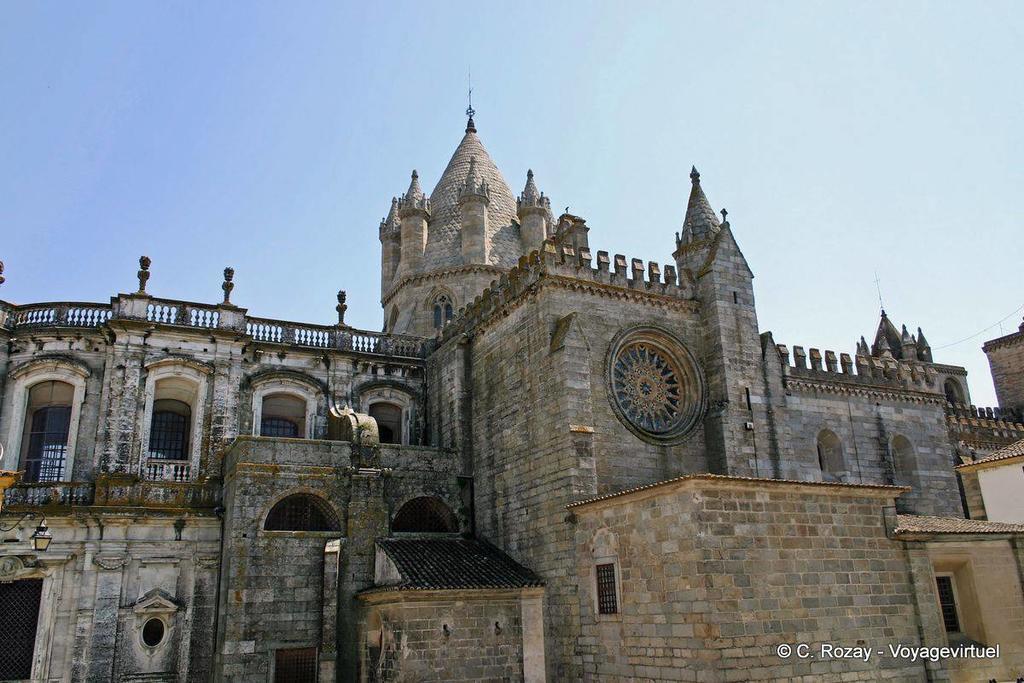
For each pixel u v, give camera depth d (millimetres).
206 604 39312
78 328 42906
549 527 35250
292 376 46312
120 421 41500
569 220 44562
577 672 32219
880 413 47156
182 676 38031
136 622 38125
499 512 39625
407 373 49719
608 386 37781
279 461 38125
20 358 42531
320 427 46281
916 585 30656
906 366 49500
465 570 35188
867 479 45188
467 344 44906
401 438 48844
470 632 32688
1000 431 59031
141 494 40250
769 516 28281
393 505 40406
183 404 45656
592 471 34750
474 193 60594
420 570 34406
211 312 45438
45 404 43125
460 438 43312
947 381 74250
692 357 40906
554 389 36250
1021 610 33656
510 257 61156
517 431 38969
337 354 47688
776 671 26547
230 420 43938
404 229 62406
